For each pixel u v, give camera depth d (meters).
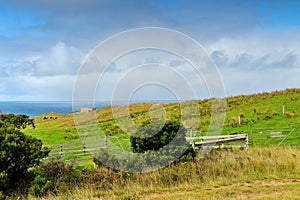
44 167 13.58
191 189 12.34
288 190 11.68
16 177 12.70
